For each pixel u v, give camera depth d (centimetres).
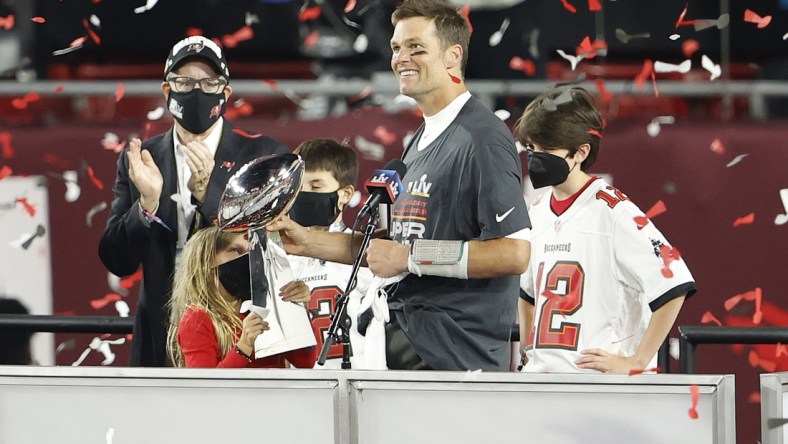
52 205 1797
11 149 1805
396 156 1811
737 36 2117
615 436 998
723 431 986
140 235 1432
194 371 1027
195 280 1270
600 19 2067
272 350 1202
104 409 1034
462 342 1241
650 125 1798
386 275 1225
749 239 1789
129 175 1441
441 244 1212
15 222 1792
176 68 1433
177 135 1488
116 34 2162
